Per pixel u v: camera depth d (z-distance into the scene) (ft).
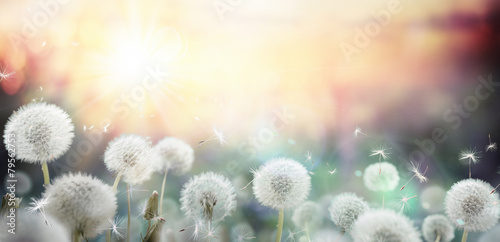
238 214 2.68
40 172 2.68
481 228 2.26
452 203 2.29
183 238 2.27
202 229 2.26
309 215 2.50
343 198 2.34
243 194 2.80
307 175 2.37
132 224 2.45
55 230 2.00
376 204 2.56
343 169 3.11
